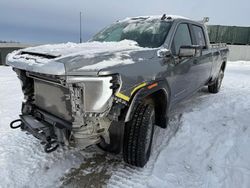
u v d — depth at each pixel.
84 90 1.88
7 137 3.34
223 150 2.89
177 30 3.36
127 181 2.39
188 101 5.07
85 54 2.06
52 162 2.73
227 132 3.35
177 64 3.11
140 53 2.46
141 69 2.30
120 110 2.09
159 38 3.13
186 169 2.57
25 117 2.61
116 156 2.88
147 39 3.18
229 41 20.89
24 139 3.29
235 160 2.68
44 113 2.44
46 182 2.39
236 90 6.42
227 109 4.45
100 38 3.74
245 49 19.89
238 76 9.76
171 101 3.17
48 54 2.15
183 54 2.85
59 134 2.10
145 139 2.45
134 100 2.18
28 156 2.84
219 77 5.98
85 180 2.42
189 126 3.54
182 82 3.42
